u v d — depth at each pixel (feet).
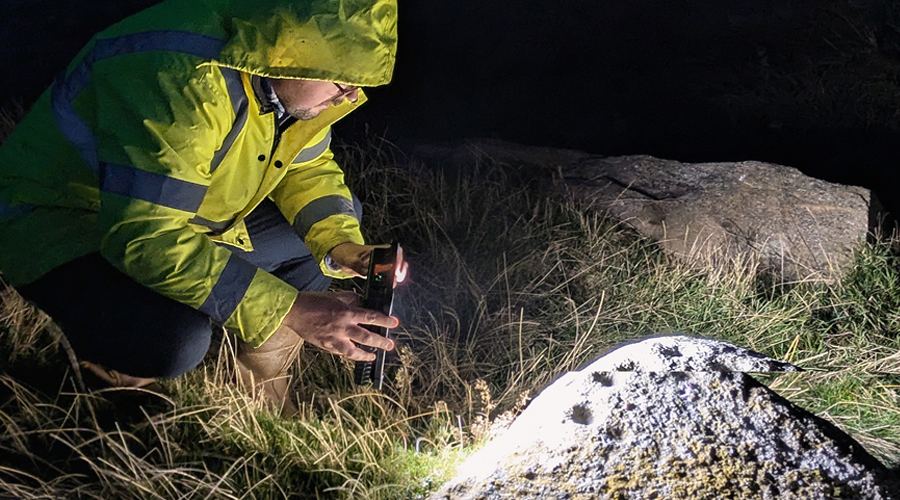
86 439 9.34
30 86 20.30
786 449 7.45
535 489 7.25
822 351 11.46
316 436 9.26
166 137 7.61
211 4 7.75
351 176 15.05
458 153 16.30
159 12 7.98
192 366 8.87
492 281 12.89
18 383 9.80
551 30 23.24
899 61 20.92
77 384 9.89
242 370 9.89
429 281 12.89
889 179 16.88
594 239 13.65
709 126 19.06
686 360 8.42
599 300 12.53
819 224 13.87
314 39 7.34
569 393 8.23
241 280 8.00
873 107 19.17
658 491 7.08
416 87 20.66
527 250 13.50
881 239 13.91
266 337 8.16
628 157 15.78
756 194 14.46
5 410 9.73
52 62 21.34
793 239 13.75
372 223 14.17
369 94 19.65
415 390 10.89
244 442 9.21
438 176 15.47
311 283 10.24
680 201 14.64
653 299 12.49
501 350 11.52
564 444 7.58
